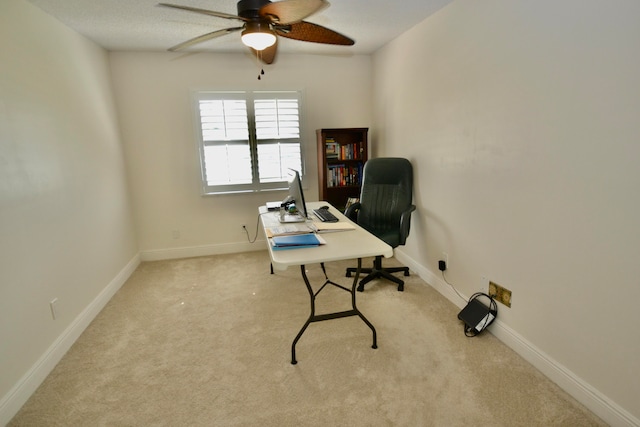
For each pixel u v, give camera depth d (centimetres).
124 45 329
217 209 407
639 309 142
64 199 241
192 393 185
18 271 187
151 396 183
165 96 371
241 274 350
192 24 273
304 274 209
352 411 169
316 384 189
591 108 153
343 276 336
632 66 135
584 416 161
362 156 397
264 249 427
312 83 405
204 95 380
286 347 223
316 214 280
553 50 169
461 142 250
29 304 195
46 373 201
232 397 181
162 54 363
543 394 176
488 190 225
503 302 219
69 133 257
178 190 393
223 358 214
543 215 183
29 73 212
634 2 132
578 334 169
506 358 205
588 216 159
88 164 284
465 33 236
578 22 155
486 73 218
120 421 167
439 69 271
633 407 147
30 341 192
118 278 324
